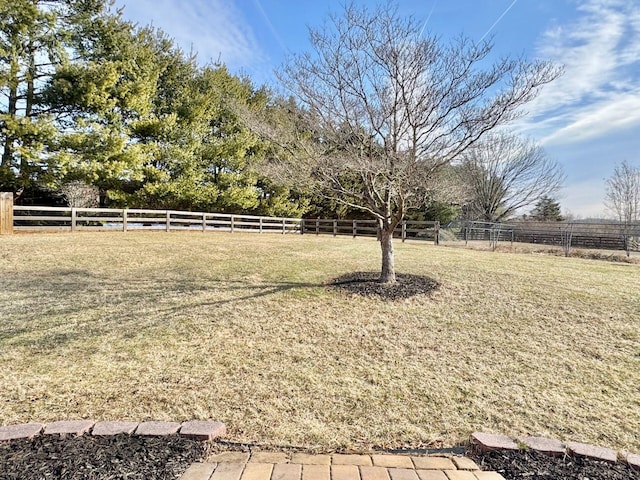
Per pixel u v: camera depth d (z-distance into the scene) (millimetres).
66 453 1962
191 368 3148
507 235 19281
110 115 12500
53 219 11641
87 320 4246
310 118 5395
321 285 5895
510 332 4105
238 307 4781
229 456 2012
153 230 14547
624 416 2529
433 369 3229
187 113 15656
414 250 11023
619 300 5266
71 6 11844
